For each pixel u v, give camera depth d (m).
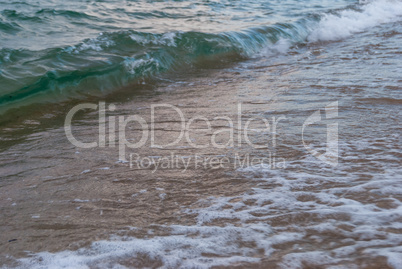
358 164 2.99
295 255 1.89
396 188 2.56
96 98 5.26
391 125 3.79
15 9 9.05
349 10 11.32
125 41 7.13
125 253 1.99
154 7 10.53
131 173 3.03
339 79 5.49
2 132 4.06
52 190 2.79
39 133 4.04
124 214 2.44
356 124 3.84
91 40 7.03
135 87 5.75
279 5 12.02
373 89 4.93
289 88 5.29
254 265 1.83
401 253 1.84
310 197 2.52
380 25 9.88
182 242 2.08
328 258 1.84
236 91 5.37
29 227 2.31
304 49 8.04
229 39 7.92
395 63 6.26
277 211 2.37
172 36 7.57
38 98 4.98
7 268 1.90
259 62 7.17
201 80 6.09
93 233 2.22
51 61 5.94
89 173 3.05
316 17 10.22
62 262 1.94
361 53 7.18
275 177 2.85
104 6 10.14
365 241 1.97
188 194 2.67
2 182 2.91
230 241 2.06
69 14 8.84
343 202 2.42
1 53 6.01
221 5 11.48
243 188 2.71
